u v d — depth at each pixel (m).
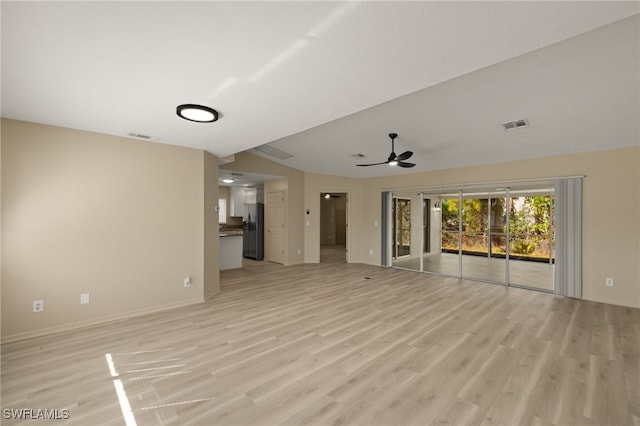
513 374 2.34
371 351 2.73
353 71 2.01
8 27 1.50
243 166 6.29
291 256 7.43
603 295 4.35
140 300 3.72
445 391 2.11
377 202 7.48
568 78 2.78
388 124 4.13
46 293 3.08
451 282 5.59
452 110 3.60
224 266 6.87
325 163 6.66
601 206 4.40
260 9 1.39
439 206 7.84
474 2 1.32
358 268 7.04
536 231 6.28
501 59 1.87
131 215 3.66
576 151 4.56
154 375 2.31
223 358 2.58
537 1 1.31
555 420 1.80
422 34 1.59
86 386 2.15
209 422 1.78
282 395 2.05
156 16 1.44
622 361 2.55
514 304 4.22
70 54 1.78
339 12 1.41
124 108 2.66
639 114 3.31
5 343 2.85
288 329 3.26
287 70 2.00
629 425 1.77
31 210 3.01
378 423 1.78
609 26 2.08
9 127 2.90
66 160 3.21
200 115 2.75
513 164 5.29
